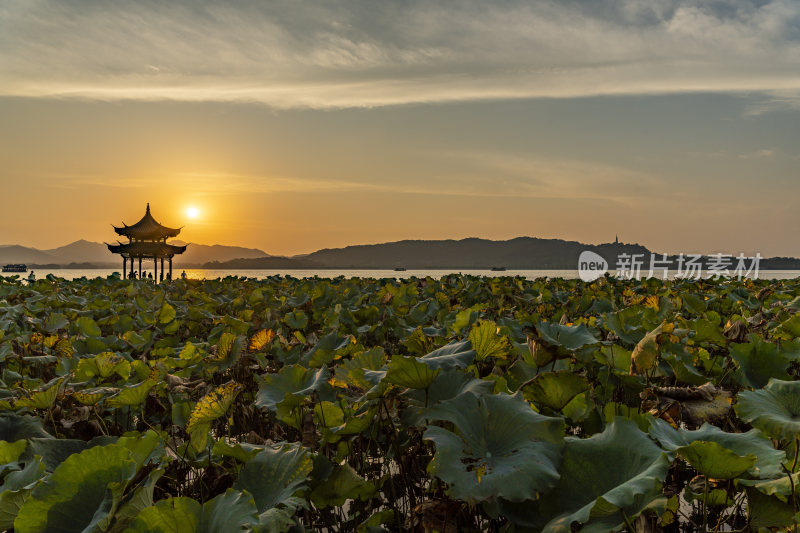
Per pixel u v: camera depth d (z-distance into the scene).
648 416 2.58
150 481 2.06
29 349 6.55
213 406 3.26
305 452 2.70
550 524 2.09
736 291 10.70
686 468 3.83
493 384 2.91
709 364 4.97
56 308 10.48
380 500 3.83
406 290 12.52
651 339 3.81
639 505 2.08
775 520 2.38
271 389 3.81
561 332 4.62
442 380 3.05
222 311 10.66
